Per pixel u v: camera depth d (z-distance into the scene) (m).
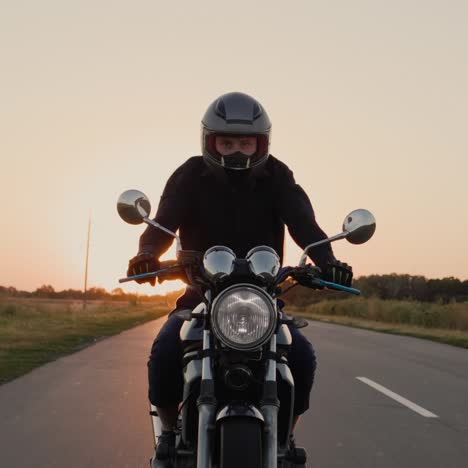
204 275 3.42
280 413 3.50
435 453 5.87
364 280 73.62
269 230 4.16
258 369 3.30
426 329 28.67
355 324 34.53
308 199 4.14
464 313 29.97
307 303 69.19
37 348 14.70
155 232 3.93
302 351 3.79
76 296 113.62
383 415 7.58
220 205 4.08
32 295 113.00
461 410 7.98
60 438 6.15
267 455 3.10
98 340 18.02
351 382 10.22
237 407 3.12
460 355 15.23
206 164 4.04
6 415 7.18
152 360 3.77
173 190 4.11
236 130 3.87
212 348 3.28
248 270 3.26
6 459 5.44
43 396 8.40
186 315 3.41
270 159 4.15
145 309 62.03
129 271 3.66
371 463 5.51
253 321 3.06
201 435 3.11
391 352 15.75
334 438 6.39
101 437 6.21
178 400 3.87
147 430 6.51
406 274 73.31
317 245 3.71
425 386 9.93
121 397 8.38
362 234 3.74
